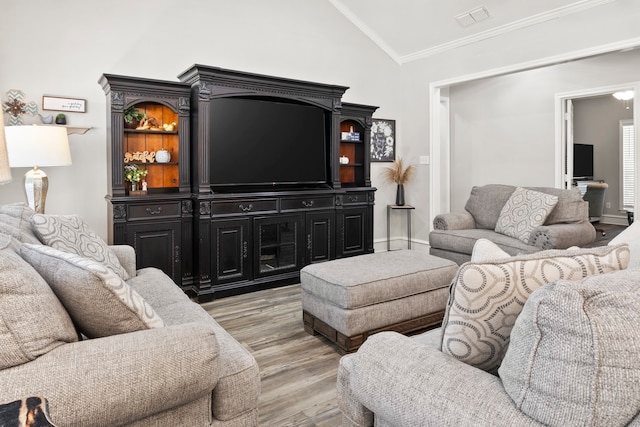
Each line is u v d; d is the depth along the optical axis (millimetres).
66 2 3512
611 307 784
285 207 4078
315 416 1920
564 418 783
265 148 4145
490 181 6379
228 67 4355
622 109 8133
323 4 5031
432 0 4605
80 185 3650
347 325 2414
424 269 2723
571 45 4062
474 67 4902
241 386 1380
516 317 1032
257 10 4527
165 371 1127
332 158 4531
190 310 1921
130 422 1140
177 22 4043
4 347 1003
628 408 751
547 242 3449
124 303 1229
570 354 774
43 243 2041
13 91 3320
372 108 5109
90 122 3654
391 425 1142
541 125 5762
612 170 8336
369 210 4852
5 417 660
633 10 3668
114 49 3734
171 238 3586
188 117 3668
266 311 3354
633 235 1724
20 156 2828
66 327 1149
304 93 4195
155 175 3906
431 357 1104
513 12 4344
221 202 3682
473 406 911
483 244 1278
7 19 3287
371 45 5504
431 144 5480
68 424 990
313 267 2773
